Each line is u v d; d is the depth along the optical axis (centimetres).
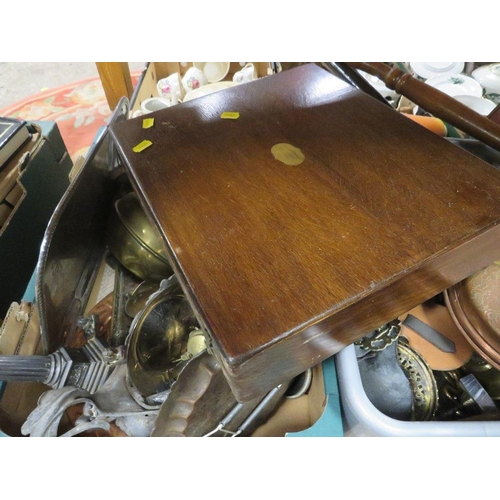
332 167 52
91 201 69
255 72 122
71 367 58
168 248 45
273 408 57
